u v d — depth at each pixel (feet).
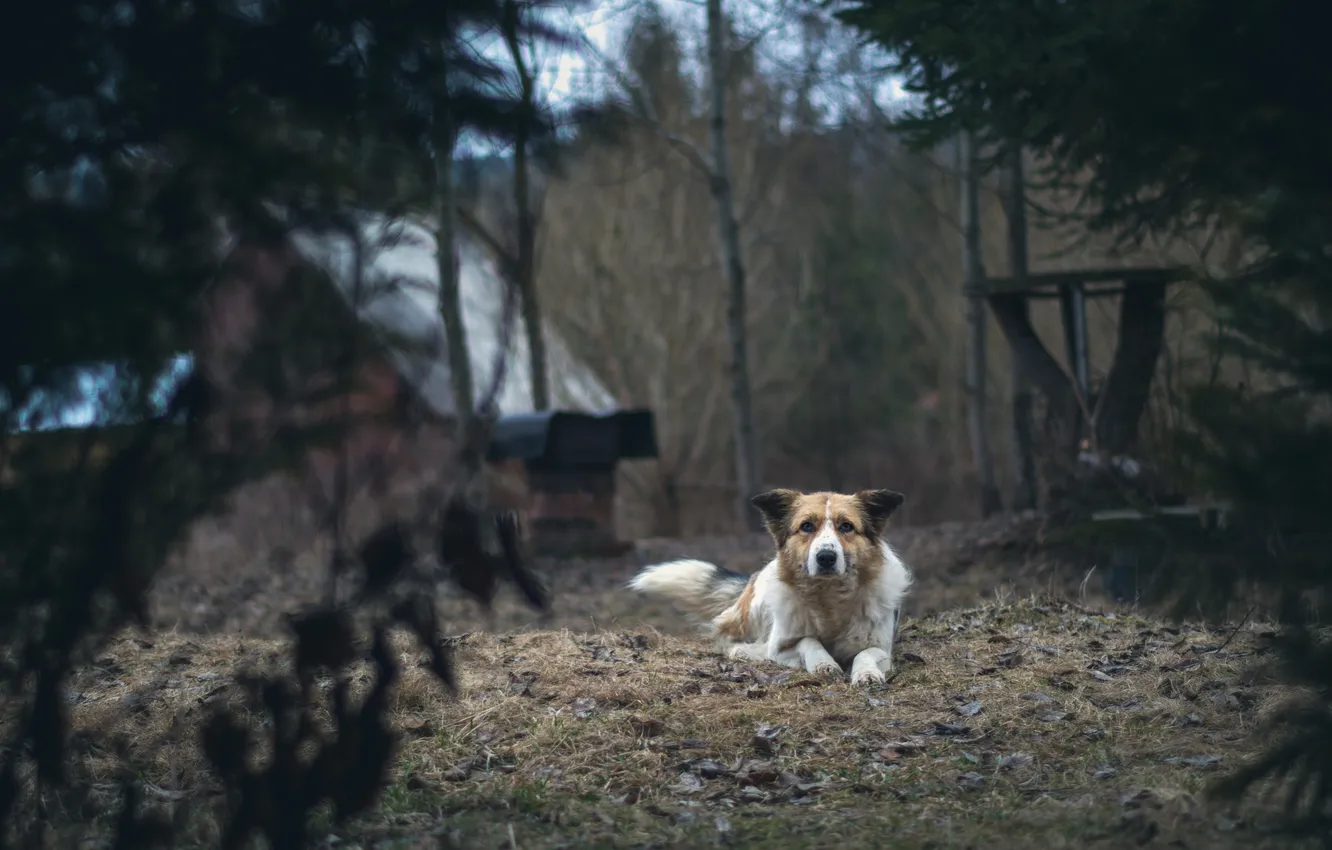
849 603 23.31
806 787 15.10
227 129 9.37
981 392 55.01
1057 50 19.77
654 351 88.74
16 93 9.14
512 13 9.77
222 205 9.58
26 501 9.68
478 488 9.91
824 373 107.14
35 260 9.29
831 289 107.45
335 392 9.70
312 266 9.74
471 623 29.53
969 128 26.08
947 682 20.63
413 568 9.86
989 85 23.02
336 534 9.84
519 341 70.49
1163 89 12.56
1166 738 16.62
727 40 62.90
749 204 58.65
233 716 10.30
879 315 109.09
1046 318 84.74
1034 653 22.56
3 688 11.23
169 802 13.96
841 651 23.63
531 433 44.14
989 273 87.61
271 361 9.70
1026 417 44.70
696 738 17.24
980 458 55.16
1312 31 10.73
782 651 23.85
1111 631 24.38
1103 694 19.27
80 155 9.51
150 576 10.03
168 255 9.64
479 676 20.86
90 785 12.94
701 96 83.56
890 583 23.93
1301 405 9.74
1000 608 26.99
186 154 9.42
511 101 9.87
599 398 74.90
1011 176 46.75
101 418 9.90
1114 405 34.58
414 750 16.75
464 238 10.45
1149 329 34.30
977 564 35.58
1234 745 15.96
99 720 17.85
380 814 13.78
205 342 9.70
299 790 10.18
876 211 107.65
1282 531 9.78
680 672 21.77
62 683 10.30
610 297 87.66
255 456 9.72
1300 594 9.90
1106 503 33.24
